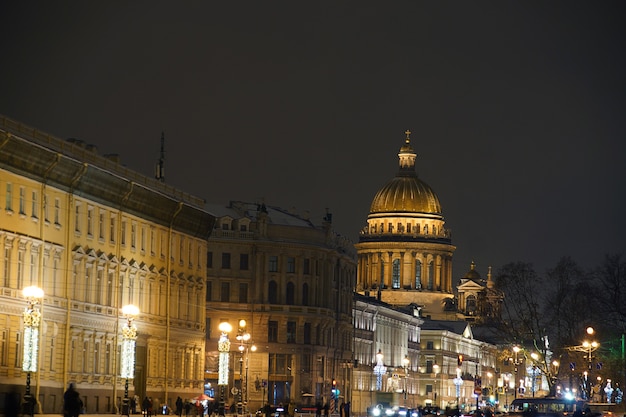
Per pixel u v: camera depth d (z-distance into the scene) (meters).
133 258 151.38
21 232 123.62
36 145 123.75
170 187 166.12
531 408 166.62
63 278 133.12
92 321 139.88
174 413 162.25
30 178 125.44
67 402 95.62
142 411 150.62
